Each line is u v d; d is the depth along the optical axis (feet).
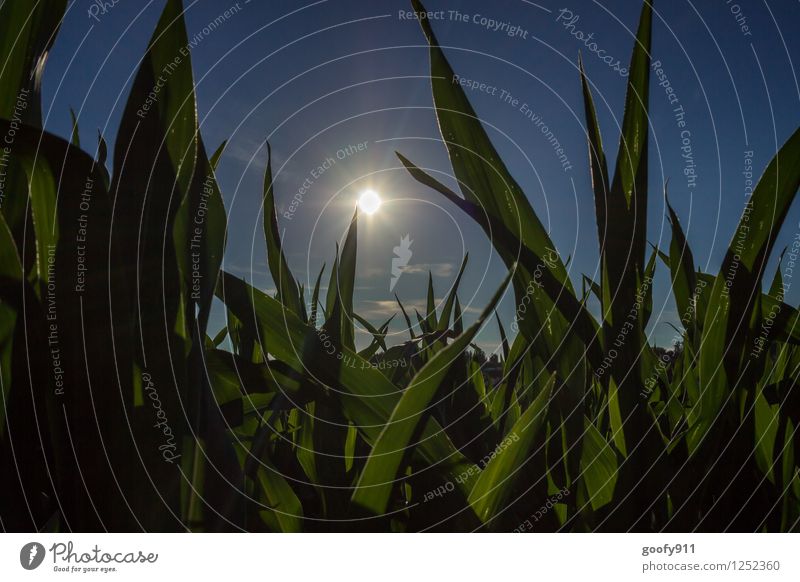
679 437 1.70
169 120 1.32
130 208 1.26
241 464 1.61
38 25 1.37
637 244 1.49
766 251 1.55
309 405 1.91
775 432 1.82
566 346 1.58
